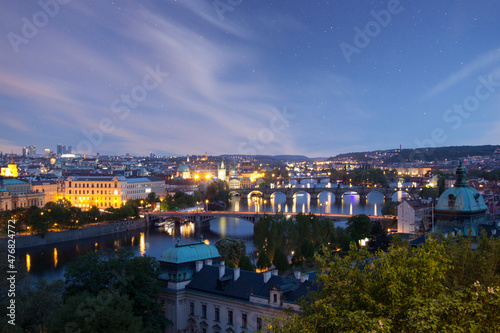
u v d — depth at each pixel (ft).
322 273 247.09
